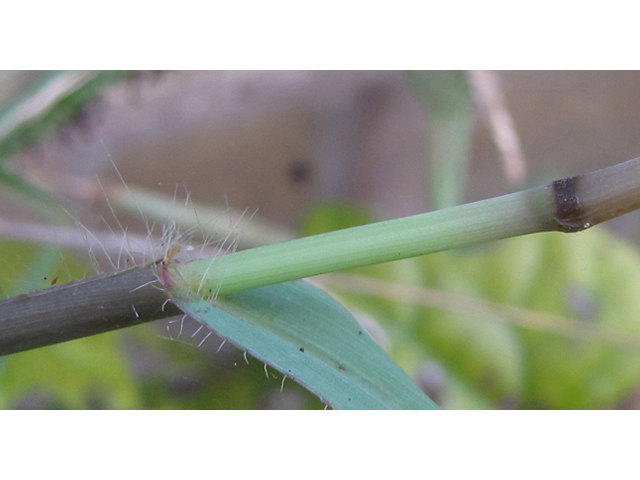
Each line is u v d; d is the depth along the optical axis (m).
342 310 0.05
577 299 0.09
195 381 0.08
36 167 0.09
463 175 0.08
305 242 0.05
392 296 0.09
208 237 0.05
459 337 0.09
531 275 0.09
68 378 0.08
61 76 0.07
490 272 0.09
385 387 0.05
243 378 0.08
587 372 0.08
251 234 0.09
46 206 0.08
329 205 0.10
